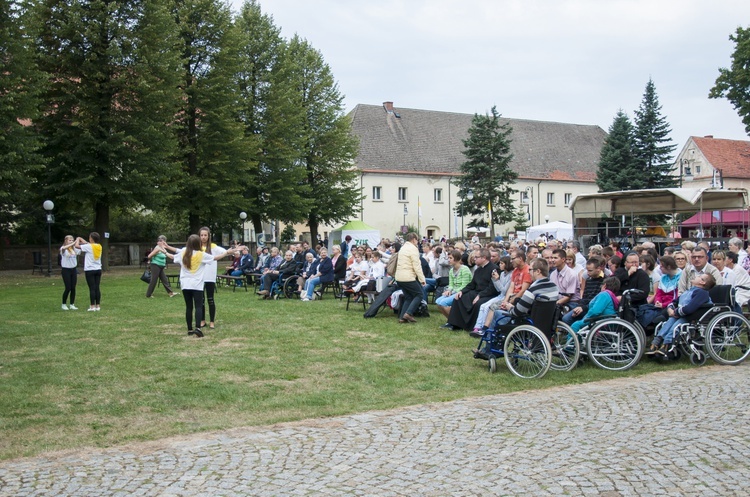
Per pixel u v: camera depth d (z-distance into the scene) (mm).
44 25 28266
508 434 5758
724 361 8867
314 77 44406
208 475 4852
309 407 6918
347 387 7836
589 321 9094
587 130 77250
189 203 33812
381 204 62312
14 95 24078
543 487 4508
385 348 10359
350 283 16750
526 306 8523
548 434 5734
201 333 11430
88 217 43656
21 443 5777
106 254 31625
